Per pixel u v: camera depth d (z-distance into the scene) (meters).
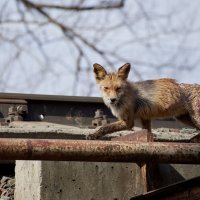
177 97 19.98
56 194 15.91
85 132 18.70
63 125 20.19
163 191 13.63
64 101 22.11
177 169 16.75
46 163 15.95
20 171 17.58
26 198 16.83
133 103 20.06
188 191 13.38
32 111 21.67
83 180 16.17
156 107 20.03
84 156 11.93
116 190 16.34
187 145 12.84
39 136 18.05
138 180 16.48
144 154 12.42
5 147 11.36
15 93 21.61
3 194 17.81
